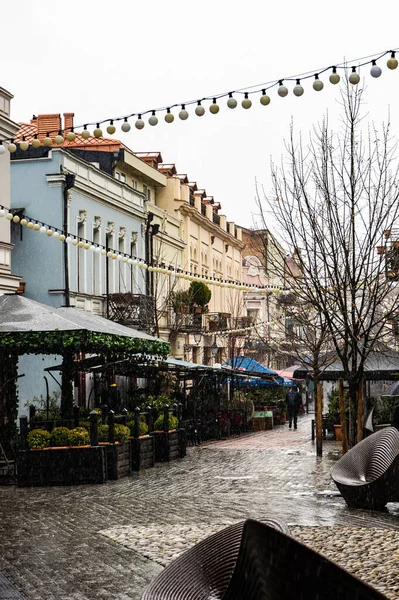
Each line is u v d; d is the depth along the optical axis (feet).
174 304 152.25
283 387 155.94
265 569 14.82
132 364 87.15
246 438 111.96
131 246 144.36
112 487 56.75
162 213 160.97
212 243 205.57
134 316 127.65
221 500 49.16
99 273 127.95
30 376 107.24
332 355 87.86
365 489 44.16
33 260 114.83
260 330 195.83
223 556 18.94
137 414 69.51
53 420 65.67
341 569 13.42
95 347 66.18
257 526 14.78
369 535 35.42
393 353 87.92
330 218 63.36
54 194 114.93
